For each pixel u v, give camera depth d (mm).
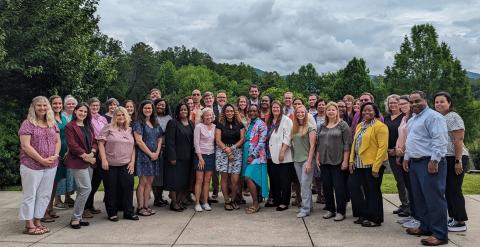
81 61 12828
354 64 51875
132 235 5719
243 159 7438
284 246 5242
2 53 9852
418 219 5891
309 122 6957
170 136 7090
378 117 6312
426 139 5422
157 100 7602
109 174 6492
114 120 6523
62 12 11938
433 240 5250
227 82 95250
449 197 5953
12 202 8148
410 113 6430
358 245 5277
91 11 13562
